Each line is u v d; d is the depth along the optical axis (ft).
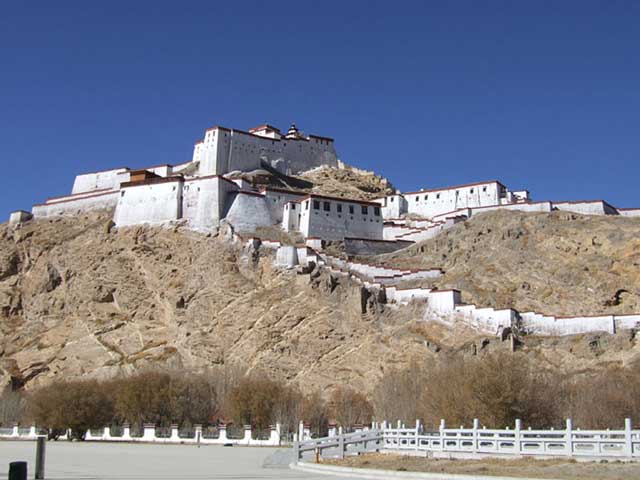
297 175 592.60
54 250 490.90
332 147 629.10
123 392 321.32
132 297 445.37
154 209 471.62
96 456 187.73
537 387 245.45
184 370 375.66
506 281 391.65
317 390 347.15
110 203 508.94
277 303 393.50
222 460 176.35
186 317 416.87
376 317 376.48
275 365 366.02
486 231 440.04
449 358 330.13
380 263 430.61
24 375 417.90
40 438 119.96
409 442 178.81
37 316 464.65
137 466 153.79
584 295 370.73
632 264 378.12
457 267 416.87
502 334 342.03
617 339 329.72
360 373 348.79
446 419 242.17
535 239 418.72
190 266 439.63
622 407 242.78
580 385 272.10
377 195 575.79
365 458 167.53
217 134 552.00
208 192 456.86
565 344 336.29
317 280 395.96
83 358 415.03
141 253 458.91
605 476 123.13
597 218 432.25
